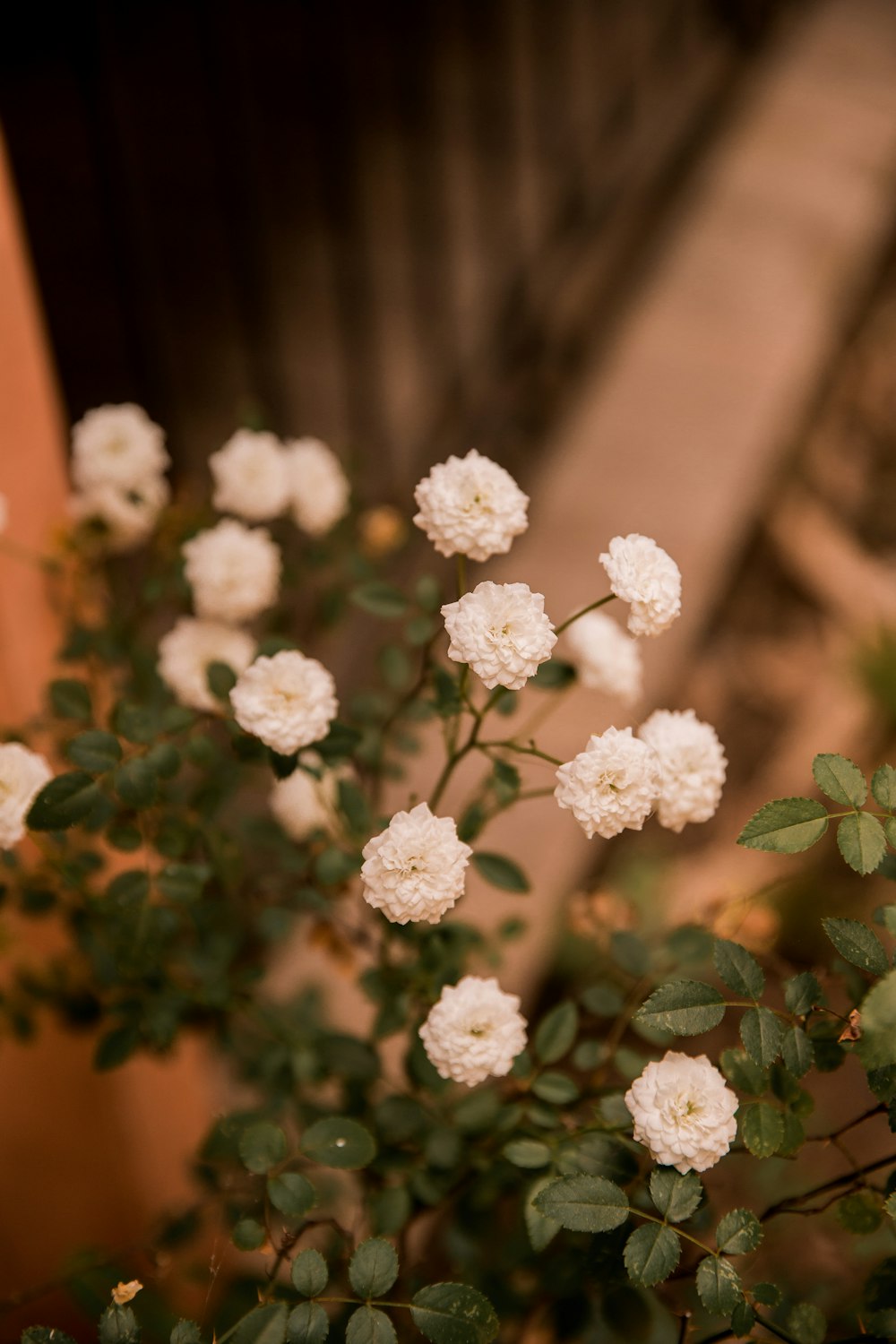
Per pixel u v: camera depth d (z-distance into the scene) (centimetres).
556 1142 50
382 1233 53
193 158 111
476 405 120
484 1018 48
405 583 102
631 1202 49
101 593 65
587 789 47
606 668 55
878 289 143
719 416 113
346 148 126
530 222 131
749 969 46
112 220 104
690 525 105
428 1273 65
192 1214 58
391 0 129
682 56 155
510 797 53
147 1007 59
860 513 126
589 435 114
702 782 50
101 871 58
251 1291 55
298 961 80
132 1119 65
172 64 108
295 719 50
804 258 127
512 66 140
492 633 47
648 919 88
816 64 151
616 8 148
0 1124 64
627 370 119
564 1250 55
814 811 46
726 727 111
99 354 104
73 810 50
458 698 52
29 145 100
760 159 139
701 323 122
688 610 99
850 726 107
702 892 93
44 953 63
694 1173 46
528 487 113
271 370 112
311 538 78
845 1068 83
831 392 135
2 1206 66
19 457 59
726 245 129
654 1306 52
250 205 114
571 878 87
